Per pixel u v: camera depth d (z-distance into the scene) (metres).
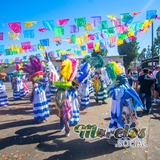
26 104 12.66
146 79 9.03
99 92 11.61
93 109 10.34
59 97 6.69
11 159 5.34
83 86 10.12
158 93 11.39
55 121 8.35
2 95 12.16
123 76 5.81
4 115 9.78
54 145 6.09
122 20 8.63
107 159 5.18
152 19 9.03
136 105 5.91
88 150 5.69
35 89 8.16
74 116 7.45
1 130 7.52
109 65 8.43
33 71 8.14
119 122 5.76
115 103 5.83
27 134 7.02
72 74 6.67
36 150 5.82
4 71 39.06
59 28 8.57
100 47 11.18
